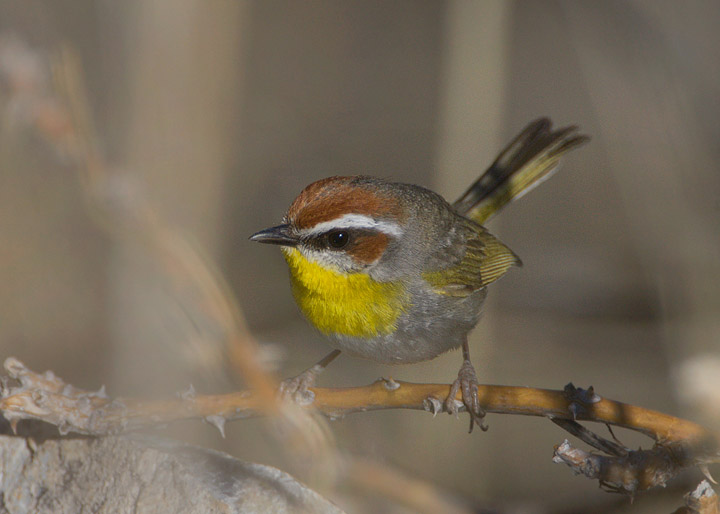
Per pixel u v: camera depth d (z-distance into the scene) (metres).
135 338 9.20
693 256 11.15
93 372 12.32
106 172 6.64
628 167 11.75
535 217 17.30
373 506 8.20
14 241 12.80
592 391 6.26
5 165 12.17
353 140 18.36
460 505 9.20
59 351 12.57
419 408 6.67
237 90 14.68
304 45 20.89
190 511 6.46
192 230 10.88
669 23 11.99
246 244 15.94
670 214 11.45
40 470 6.94
